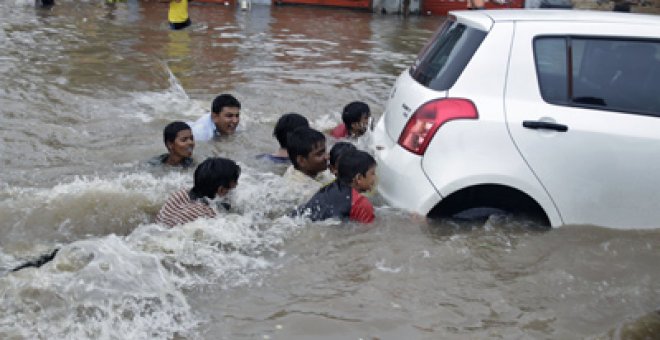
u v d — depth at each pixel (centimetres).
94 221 452
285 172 533
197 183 451
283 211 475
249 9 1800
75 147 607
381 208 455
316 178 531
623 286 381
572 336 330
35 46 1086
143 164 564
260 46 1241
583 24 447
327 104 834
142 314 333
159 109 759
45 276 360
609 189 433
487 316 346
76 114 713
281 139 579
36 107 723
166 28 1393
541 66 440
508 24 446
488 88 437
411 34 1531
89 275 363
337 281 375
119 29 1340
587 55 443
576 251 418
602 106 435
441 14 1970
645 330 337
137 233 421
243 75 978
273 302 351
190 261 391
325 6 1952
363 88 933
